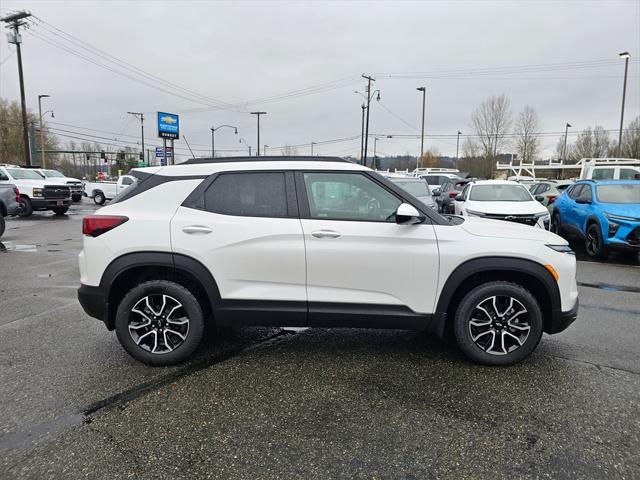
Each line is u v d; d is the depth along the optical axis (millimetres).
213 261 3619
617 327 4797
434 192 20531
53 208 18672
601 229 9055
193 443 2676
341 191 3711
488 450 2615
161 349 3775
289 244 3604
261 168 3758
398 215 3465
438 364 3805
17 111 60375
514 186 11156
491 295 3619
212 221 3635
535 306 3590
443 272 3582
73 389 3344
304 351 4098
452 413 3021
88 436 2744
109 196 27031
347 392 3311
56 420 2920
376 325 3695
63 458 2527
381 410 3059
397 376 3576
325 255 3582
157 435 2758
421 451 2605
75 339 4371
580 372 3650
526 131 42781
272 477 2379
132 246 3619
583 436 2756
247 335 4512
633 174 15055
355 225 3607
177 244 3607
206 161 3881
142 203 3744
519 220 9539
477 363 3754
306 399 3205
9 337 4426
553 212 12453
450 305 3766
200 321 3725
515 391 3324
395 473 2416
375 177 3705
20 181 17734
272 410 3055
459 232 3643
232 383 3455
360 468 2455
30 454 2562
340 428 2840
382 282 3613
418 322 3666
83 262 3750
